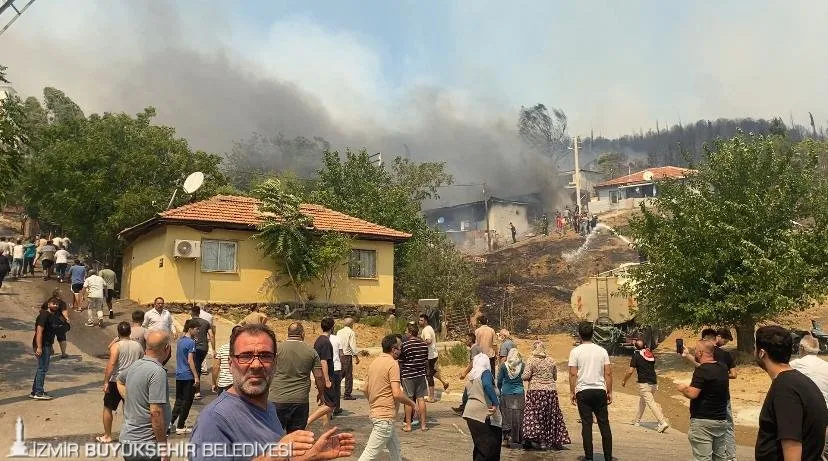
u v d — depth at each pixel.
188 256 23.91
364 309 27.44
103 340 19.31
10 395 12.59
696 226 20.53
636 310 25.34
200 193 34.84
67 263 29.84
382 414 7.72
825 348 22.02
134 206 31.75
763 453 4.40
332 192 36.47
